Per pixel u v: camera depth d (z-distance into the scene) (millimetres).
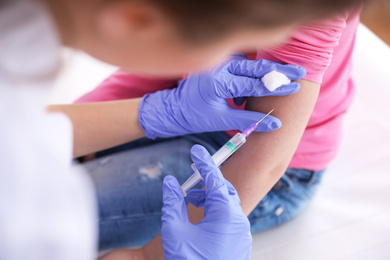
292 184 589
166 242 441
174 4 290
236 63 507
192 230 447
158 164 583
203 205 496
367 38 796
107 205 570
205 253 440
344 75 542
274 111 495
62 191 360
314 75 486
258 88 490
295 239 602
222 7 293
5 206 337
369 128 695
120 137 555
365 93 732
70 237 361
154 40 316
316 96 494
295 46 480
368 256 579
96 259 525
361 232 599
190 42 313
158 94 556
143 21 304
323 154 583
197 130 543
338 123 576
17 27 321
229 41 321
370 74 748
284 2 294
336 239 596
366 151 673
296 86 479
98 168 592
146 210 572
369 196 631
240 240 453
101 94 657
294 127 494
